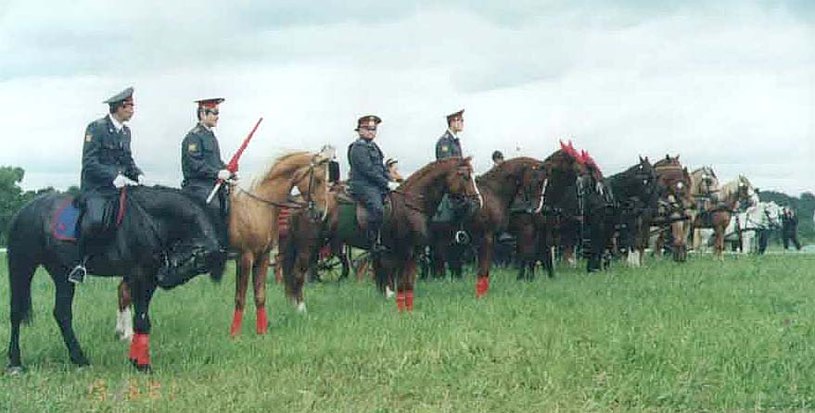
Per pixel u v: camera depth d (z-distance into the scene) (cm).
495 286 1866
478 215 1700
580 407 902
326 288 1938
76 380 1038
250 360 1122
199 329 1366
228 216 1262
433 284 1942
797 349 1090
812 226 5512
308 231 1579
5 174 6650
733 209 2978
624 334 1147
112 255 1098
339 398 945
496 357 1084
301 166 1380
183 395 962
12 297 1118
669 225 2753
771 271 2267
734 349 1070
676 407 906
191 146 1280
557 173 1981
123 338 1327
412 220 1548
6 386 996
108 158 1121
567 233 2306
